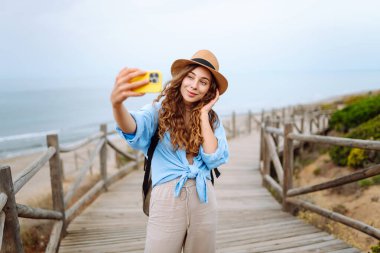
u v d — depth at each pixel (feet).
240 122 79.41
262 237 10.69
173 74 5.86
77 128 112.78
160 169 5.40
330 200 17.72
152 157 5.52
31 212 8.32
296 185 22.94
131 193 18.28
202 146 5.38
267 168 20.16
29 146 73.82
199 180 5.30
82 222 13.33
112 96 4.42
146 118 5.23
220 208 15.56
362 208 15.33
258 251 9.45
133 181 21.29
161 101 5.56
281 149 28.58
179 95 5.54
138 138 5.10
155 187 5.39
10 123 143.43
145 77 4.43
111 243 10.56
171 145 5.41
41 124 138.92
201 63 5.31
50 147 10.87
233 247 9.78
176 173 5.30
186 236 5.41
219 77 5.40
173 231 5.19
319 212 11.70
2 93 411.54
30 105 234.17
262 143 24.16
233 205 16.12
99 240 10.93
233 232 11.34
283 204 14.62
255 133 52.16
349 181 9.86
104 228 12.48
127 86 4.30
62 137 92.12
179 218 5.22
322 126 44.34
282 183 15.62
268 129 18.81
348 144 9.87
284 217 13.65
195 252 5.44
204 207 5.34
